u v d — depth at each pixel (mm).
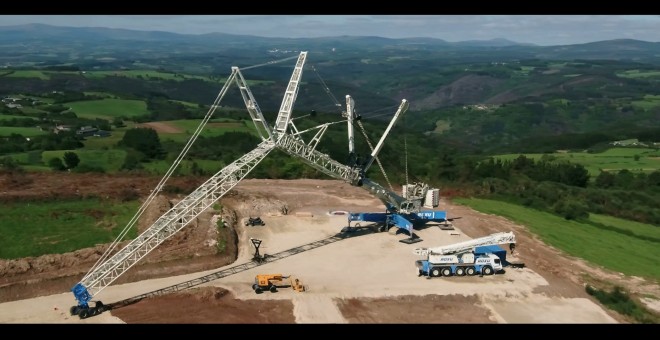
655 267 54750
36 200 64438
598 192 84938
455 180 92188
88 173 82562
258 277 44562
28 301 41938
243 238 58156
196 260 49469
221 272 48688
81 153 95000
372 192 59906
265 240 57562
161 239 43938
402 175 94312
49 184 72875
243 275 48125
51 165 85688
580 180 94875
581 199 80250
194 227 57312
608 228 68625
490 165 98062
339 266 50781
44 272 45281
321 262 51656
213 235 54875
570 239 62031
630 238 65188
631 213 75500
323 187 82500
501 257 51812
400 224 59250
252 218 63375
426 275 49125
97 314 40188
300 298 43781
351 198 75938
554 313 42781
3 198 63375
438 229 62719
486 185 84000
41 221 57969
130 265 42750
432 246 56844
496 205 76125
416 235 60375
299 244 56594
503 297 45281
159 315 40219
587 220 71312
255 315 40656
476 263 49094
